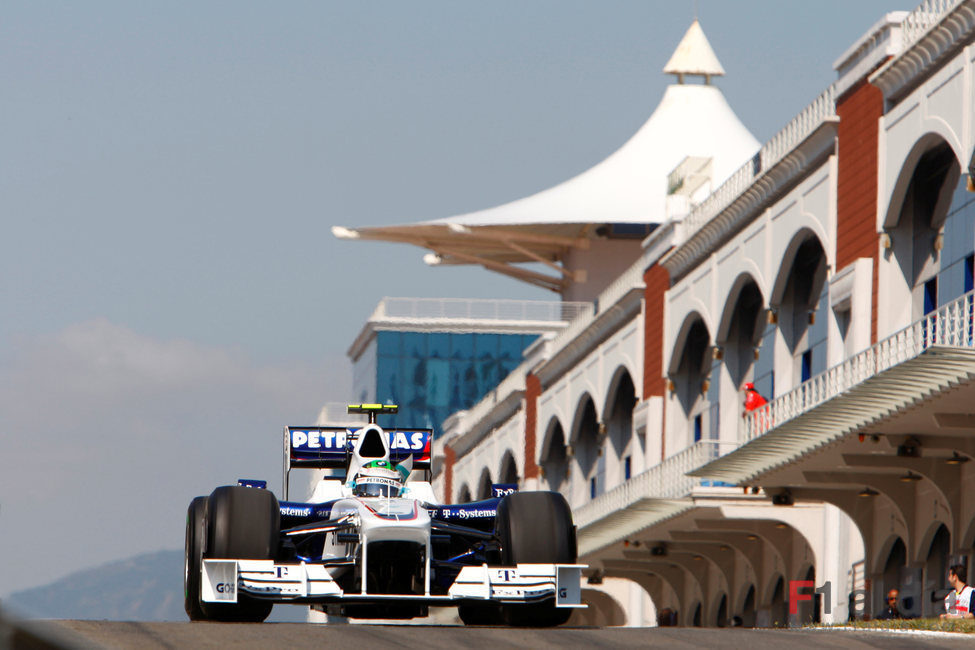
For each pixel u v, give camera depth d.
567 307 195.75
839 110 78.50
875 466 69.12
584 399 126.75
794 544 89.56
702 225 96.94
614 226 187.88
